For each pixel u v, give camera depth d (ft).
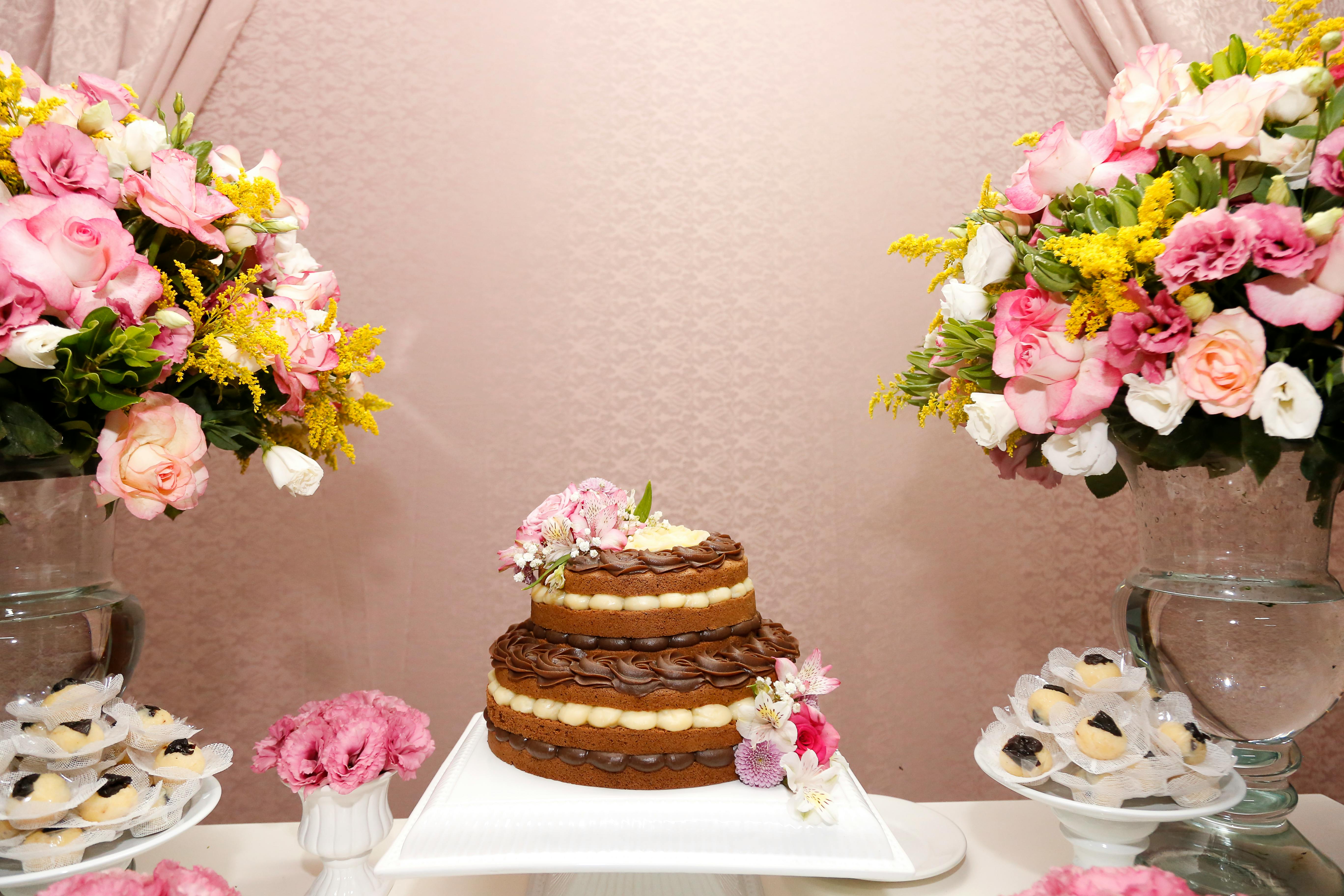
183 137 3.22
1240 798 2.85
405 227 5.31
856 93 5.52
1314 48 2.74
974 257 2.98
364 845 3.18
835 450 5.51
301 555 5.29
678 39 5.44
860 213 5.52
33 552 2.94
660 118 5.43
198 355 3.02
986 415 2.87
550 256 5.39
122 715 2.96
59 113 2.87
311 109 5.27
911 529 5.54
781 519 5.49
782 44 5.49
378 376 5.29
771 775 3.13
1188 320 2.59
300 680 5.30
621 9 5.41
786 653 3.43
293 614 5.29
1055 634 5.64
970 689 5.57
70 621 2.98
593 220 5.41
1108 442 2.85
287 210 3.47
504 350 5.37
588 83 5.40
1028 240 3.11
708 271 5.47
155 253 2.97
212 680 5.26
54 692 2.89
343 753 3.12
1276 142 2.61
